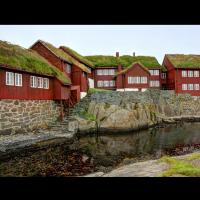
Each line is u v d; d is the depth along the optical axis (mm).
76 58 49719
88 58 63312
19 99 26344
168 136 33000
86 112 36812
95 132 34781
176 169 11391
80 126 33156
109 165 19109
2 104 23766
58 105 35094
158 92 51375
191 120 50469
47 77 31969
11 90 25047
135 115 39250
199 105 57688
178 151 24297
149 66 62062
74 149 24797
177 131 37125
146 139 31047
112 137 32594
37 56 34719
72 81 43000
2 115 23719
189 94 56656
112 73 61062
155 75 62688
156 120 44219
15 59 26578
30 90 28344
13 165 18516
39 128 29859
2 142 21250
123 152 23891
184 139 30719
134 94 43438
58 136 26828
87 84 47312
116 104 40156
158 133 35531
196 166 12266
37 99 29734
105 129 35344
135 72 57219
